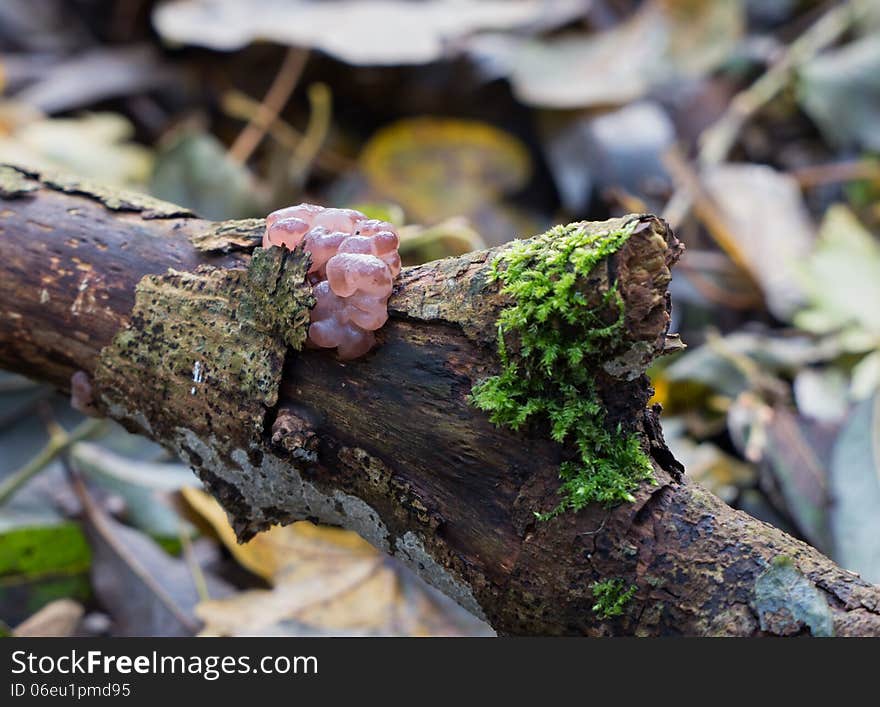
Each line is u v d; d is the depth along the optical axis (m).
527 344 0.39
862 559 0.47
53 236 0.43
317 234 0.41
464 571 0.40
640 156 0.72
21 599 0.51
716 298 0.66
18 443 0.54
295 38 0.75
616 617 0.39
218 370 0.41
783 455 0.50
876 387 0.51
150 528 0.52
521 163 0.73
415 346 0.40
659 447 0.40
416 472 0.40
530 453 0.40
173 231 0.43
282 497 0.42
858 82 0.71
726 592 0.39
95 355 0.43
